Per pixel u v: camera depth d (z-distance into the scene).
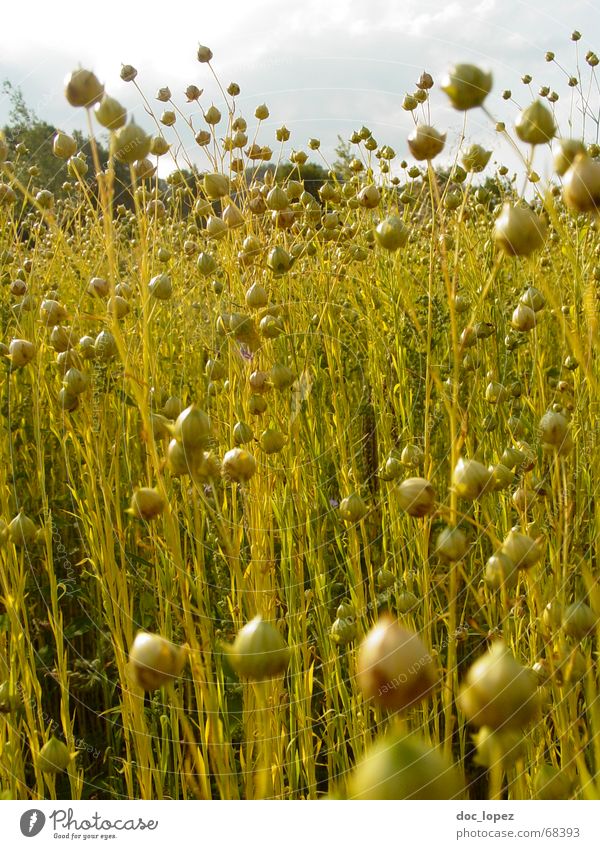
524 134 1.34
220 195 2.43
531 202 3.65
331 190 3.16
